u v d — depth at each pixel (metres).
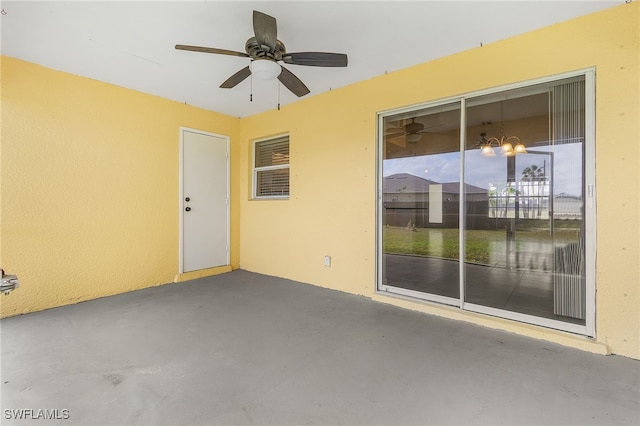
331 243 3.67
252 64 2.20
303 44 2.57
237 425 1.42
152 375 1.83
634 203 2.01
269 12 2.13
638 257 2.00
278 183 4.46
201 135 4.30
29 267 2.88
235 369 1.90
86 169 3.23
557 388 1.70
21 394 1.64
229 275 4.41
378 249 3.34
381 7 2.08
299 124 3.97
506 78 2.49
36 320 2.69
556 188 2.44
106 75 3.18
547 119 2.54
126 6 2.05
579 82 2.28
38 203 2.93
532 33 2.37
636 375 1.82
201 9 2.10
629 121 2.02
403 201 3.78
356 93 3.39
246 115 4.62
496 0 2.01
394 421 1.45
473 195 3.76
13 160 2.78
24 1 1.99
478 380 1.78
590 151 2.19
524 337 2.35
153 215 3.81
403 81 3.04
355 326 2.57
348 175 3.49
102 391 1.67
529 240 3.60
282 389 1.70
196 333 2.43
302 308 3.02
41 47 2.61
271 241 4.40
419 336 2.38
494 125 3.35
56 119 3.02
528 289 3.39
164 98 3.88
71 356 2.05
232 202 4.75
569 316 2.35
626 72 2.02
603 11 2.09
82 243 3.21
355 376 1.82
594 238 2.16
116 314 2.85
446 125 3.21
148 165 3.75
